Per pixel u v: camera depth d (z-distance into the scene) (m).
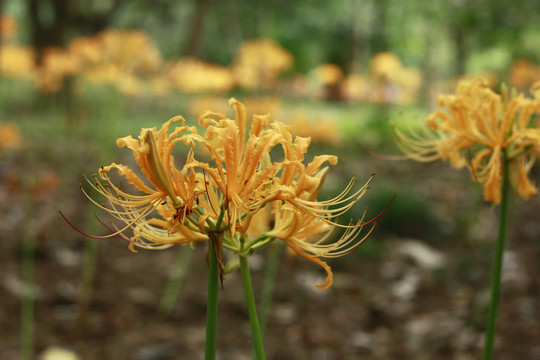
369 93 15.46
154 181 1.31
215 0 19.95
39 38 12.91
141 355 3.93
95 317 4.43
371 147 11.51
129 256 5.76
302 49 23.59
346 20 22.44
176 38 25.69
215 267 1.37
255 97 9.29
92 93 9.91
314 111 15.83
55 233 5.94
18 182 3.66
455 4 9.19
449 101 2.16
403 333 4.50
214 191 1.37
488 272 5.86
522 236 6.94
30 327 3.97
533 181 2.43
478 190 6.74
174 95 11.87
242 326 4.56
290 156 1.32
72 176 7.61
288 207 1.37
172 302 4.72
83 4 14.73
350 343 4.30
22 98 11.37
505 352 4.14
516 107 2.08
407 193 7.36
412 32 13.80
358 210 6.62
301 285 5.37
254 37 22.53
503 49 9.72
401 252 6.22
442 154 2.26
